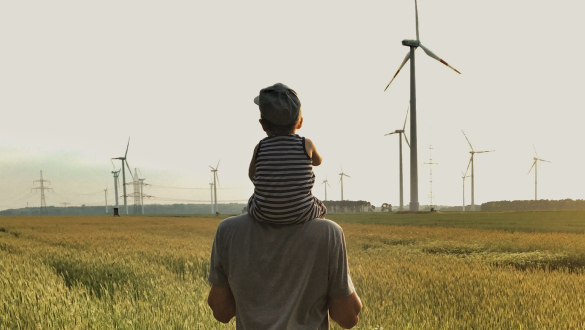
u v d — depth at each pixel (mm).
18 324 4641
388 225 43344
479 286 7562
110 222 55656
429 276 8703
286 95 2217
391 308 5738
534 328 4996
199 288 6824
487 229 35312
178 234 29172
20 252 14156
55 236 24719
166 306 5242
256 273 2152
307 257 2121
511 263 13422
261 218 2135
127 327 4480
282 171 2102
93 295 6234
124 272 8781
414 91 88500
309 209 2131
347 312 2229
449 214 84875
